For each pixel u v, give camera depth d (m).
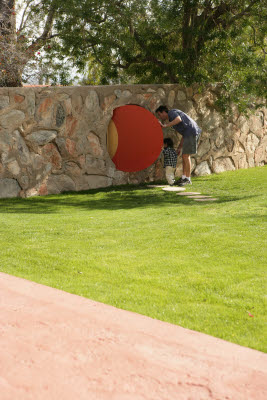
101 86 10.62
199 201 8.52
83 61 13.68
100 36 12.86
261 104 12.93
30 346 2.71
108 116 10.81
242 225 5.97
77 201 9.07
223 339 2.91
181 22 12.06
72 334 2.88
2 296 3.53
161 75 13.71
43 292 3.65
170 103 11.88
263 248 4.90
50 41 13.20
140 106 11.29
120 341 2.79
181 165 12.27
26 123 9.56
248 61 12.00
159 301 3.55
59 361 2.54
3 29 11.09
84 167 10.59
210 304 3.50
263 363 2.56
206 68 12.12
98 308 3.34
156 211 7.49
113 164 11.10
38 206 8.44
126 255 4.82
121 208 8.08
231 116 13.30
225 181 11.37
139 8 11.84
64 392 2.24
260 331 3.02
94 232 5.89
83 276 4.20
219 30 11.91
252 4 11.60
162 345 2.75
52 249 5.08
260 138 14.38
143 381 2.34
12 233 5.86
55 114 9.97
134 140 11.13
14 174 9.52
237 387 2.30
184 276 4.12
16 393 2.23
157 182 11.67
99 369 2.46
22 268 4.41
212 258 4.64
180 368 2.48
